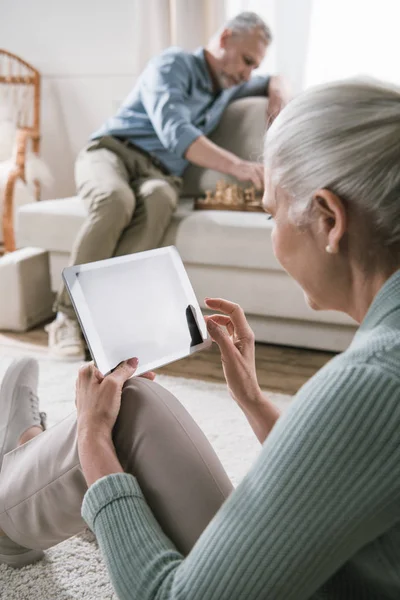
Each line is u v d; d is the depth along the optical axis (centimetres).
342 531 44
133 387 76
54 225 234
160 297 94
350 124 48
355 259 51
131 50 346
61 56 362
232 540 47
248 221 217
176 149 246
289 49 307
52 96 369
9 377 119
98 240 217
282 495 45
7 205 304
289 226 55
